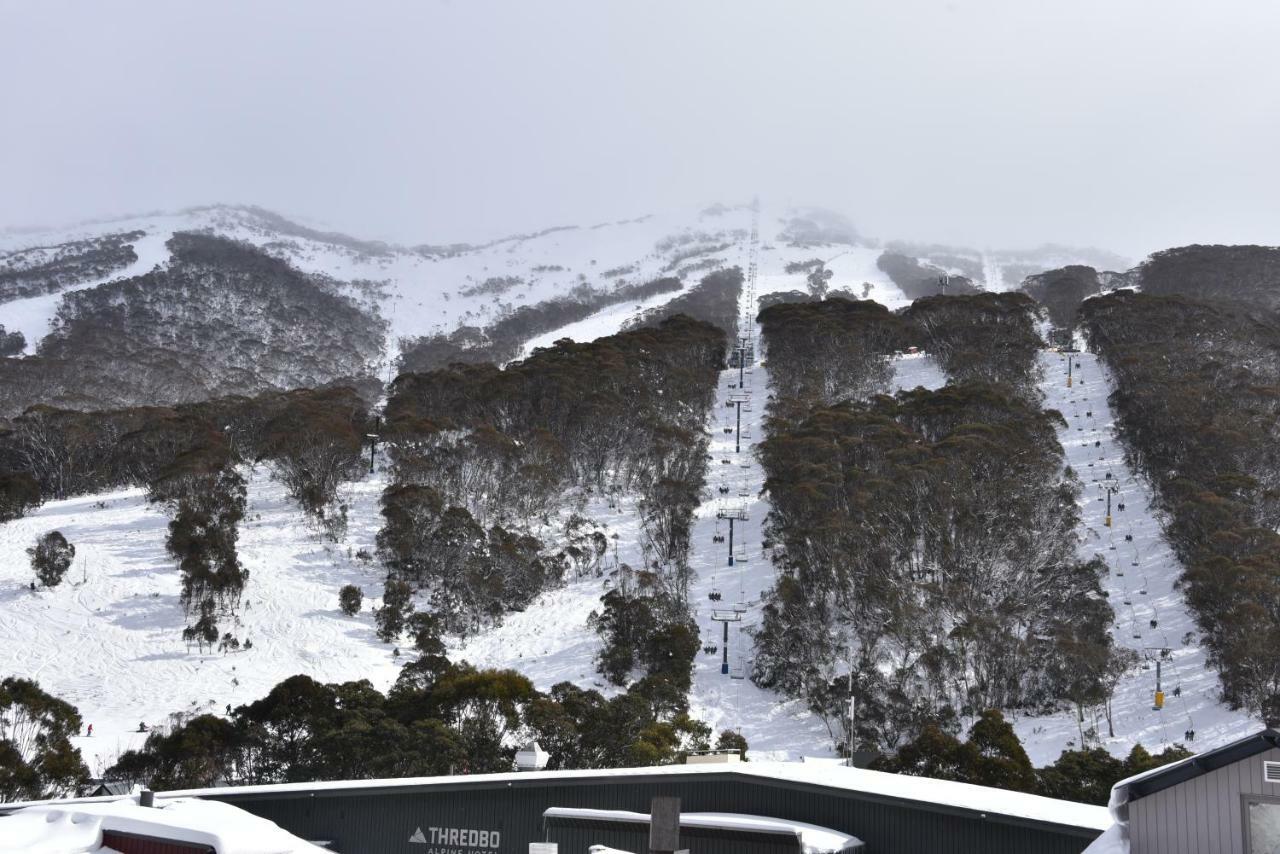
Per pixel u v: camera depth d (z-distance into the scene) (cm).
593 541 9962
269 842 2695
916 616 7738
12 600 8744
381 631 8475
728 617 8319
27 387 18812
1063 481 10406
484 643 8519
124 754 5834
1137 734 6694
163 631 8338
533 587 9175
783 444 10956
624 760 5725
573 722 5972
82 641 8144
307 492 10462
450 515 9444
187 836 2669
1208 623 7581
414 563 9338
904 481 9312
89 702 7244
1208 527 8669
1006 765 5097
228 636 8200
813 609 8169
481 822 3022
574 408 12388
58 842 2752
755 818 2731
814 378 14188
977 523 8825
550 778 2988
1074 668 7125
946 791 2773
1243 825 1800
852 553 8406
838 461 10538
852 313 15900
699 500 10812
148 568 9300
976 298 15638
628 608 8200
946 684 7381
